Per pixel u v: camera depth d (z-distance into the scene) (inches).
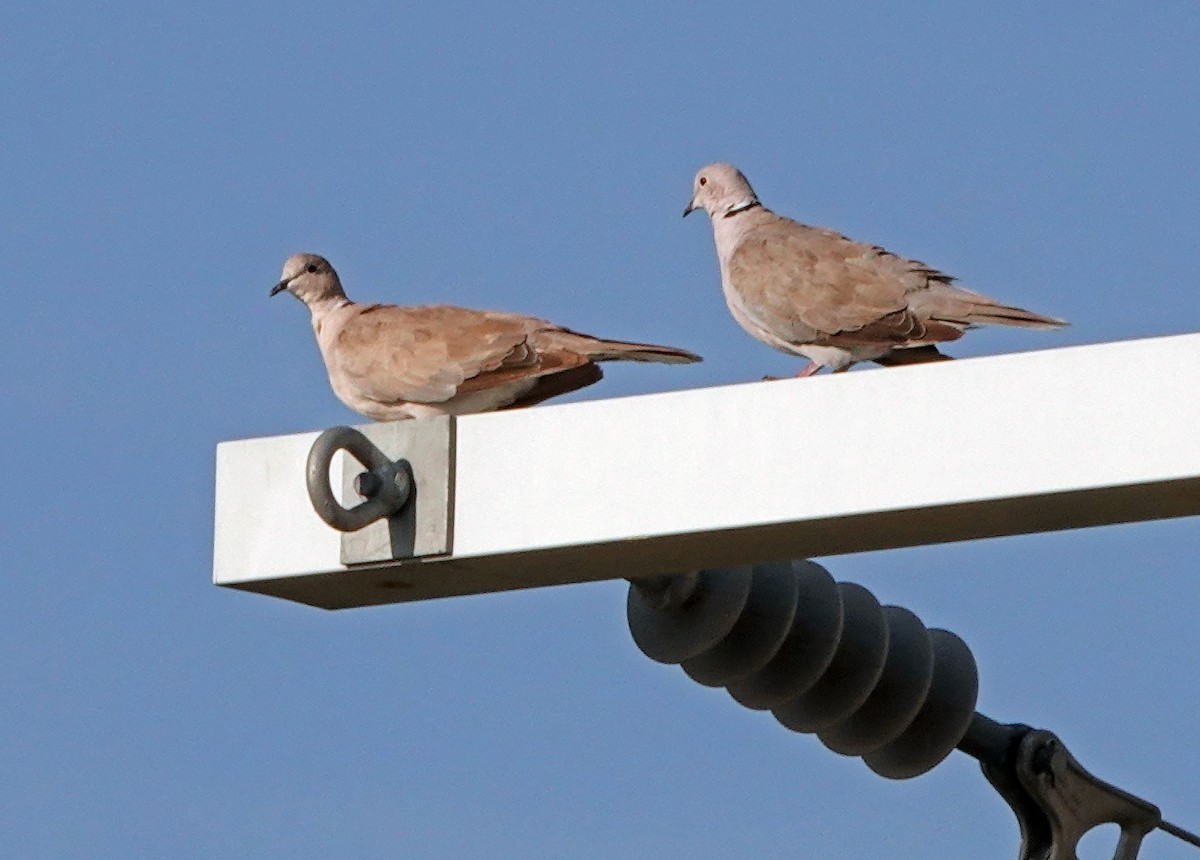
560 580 406.9
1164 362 345.7
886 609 452.4
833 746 454.6
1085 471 346.0
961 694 458.6
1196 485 342.3
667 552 387.2
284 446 415.8
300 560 408.2
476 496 393.7
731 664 422.6
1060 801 465.1
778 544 381.1
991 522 365.4
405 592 419.8
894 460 359.9
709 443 375.2
